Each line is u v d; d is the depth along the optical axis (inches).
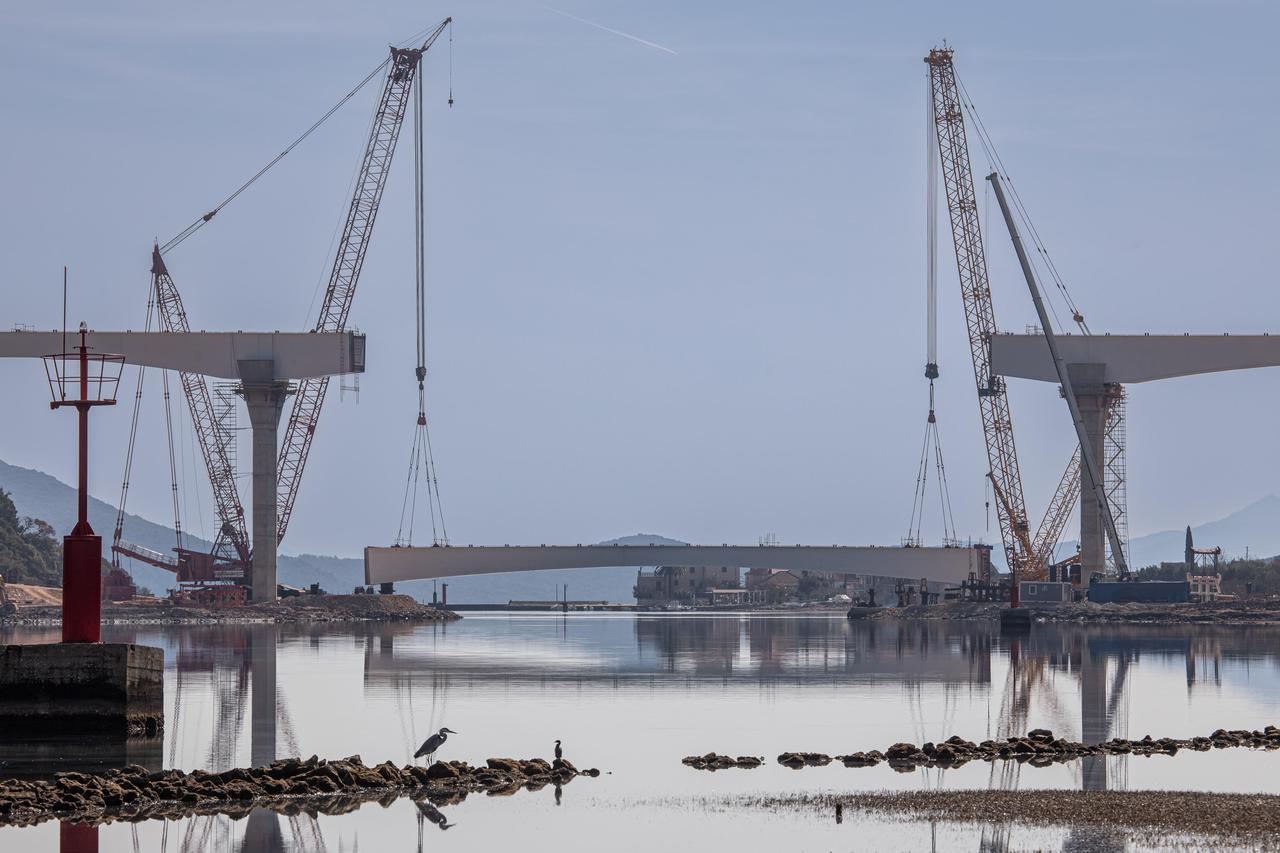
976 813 2177.7
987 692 4121.6
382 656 5762.8
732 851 1975.9
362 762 2637.8
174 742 3002.0
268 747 2955.2
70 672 3036.4
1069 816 2150.6
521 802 2310.5
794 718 3474.4
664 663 5393.7
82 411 3102.9
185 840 2060.8
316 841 2057.1
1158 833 2037.4
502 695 4045.3
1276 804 2235.5
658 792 2383.1
